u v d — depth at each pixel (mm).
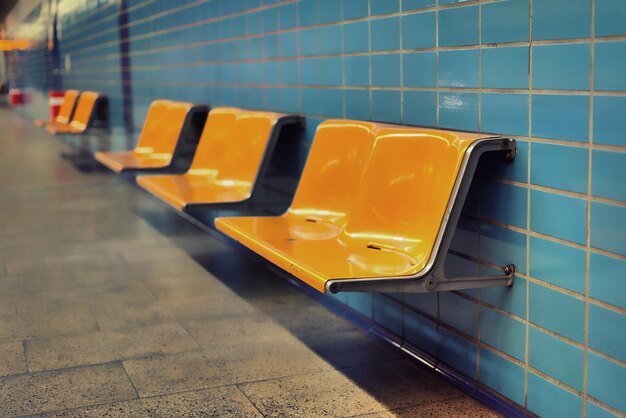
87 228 5504
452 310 2719
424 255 2416
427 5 2793
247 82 4660
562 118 2156
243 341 3135
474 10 2527
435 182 2463
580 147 2096
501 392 2488
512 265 2396
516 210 2365
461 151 2355
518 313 2383
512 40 2348
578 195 2111
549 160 2215
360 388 2645
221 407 2492
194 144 5734
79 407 2504
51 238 5176
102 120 9023
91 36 9375
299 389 2635
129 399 2564
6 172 8555
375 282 2219
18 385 2693
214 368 2834
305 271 2326
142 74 7117
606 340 2041
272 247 2670
